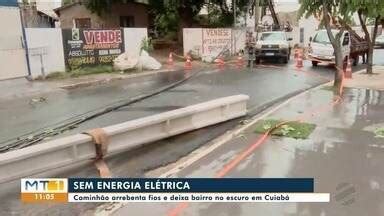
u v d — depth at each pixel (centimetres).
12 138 960
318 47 2422
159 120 867
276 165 698
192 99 1403
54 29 1970
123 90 1602
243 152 770
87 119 1123
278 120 999
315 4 1462
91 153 745
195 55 2895
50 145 693
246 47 2839
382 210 531
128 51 2333
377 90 1455
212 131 971
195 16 3594
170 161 776
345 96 1338
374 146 795
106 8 3203
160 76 2023
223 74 2084
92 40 2148
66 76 1955
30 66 1864
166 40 3509
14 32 1798
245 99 1094
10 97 1473
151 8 3453
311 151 769
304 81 1827
